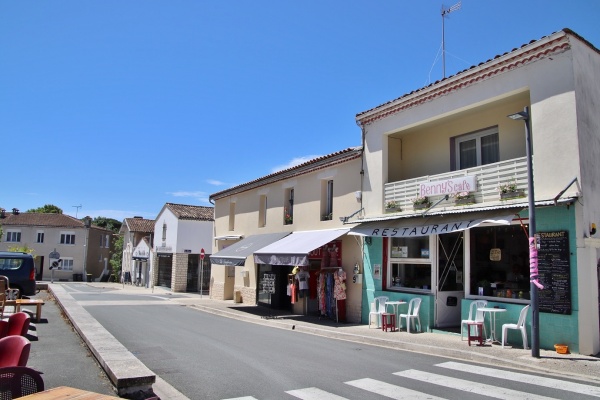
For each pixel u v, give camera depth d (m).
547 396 6.50
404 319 13.02
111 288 36.78
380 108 14.39
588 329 9.02
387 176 14.43
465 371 8.09
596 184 9.78
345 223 14.99
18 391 4.44
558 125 9.74
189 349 10.02
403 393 6.70
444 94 12.57
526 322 9.89
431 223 11.86
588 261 9.23
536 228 9.91
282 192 20.03
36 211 71.25
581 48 9.98
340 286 15.03
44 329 11.30
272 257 15.88
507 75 10.92
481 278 11.57
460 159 13.24
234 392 6.78
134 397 6.03
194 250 33.72
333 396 6.57
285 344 10.88
